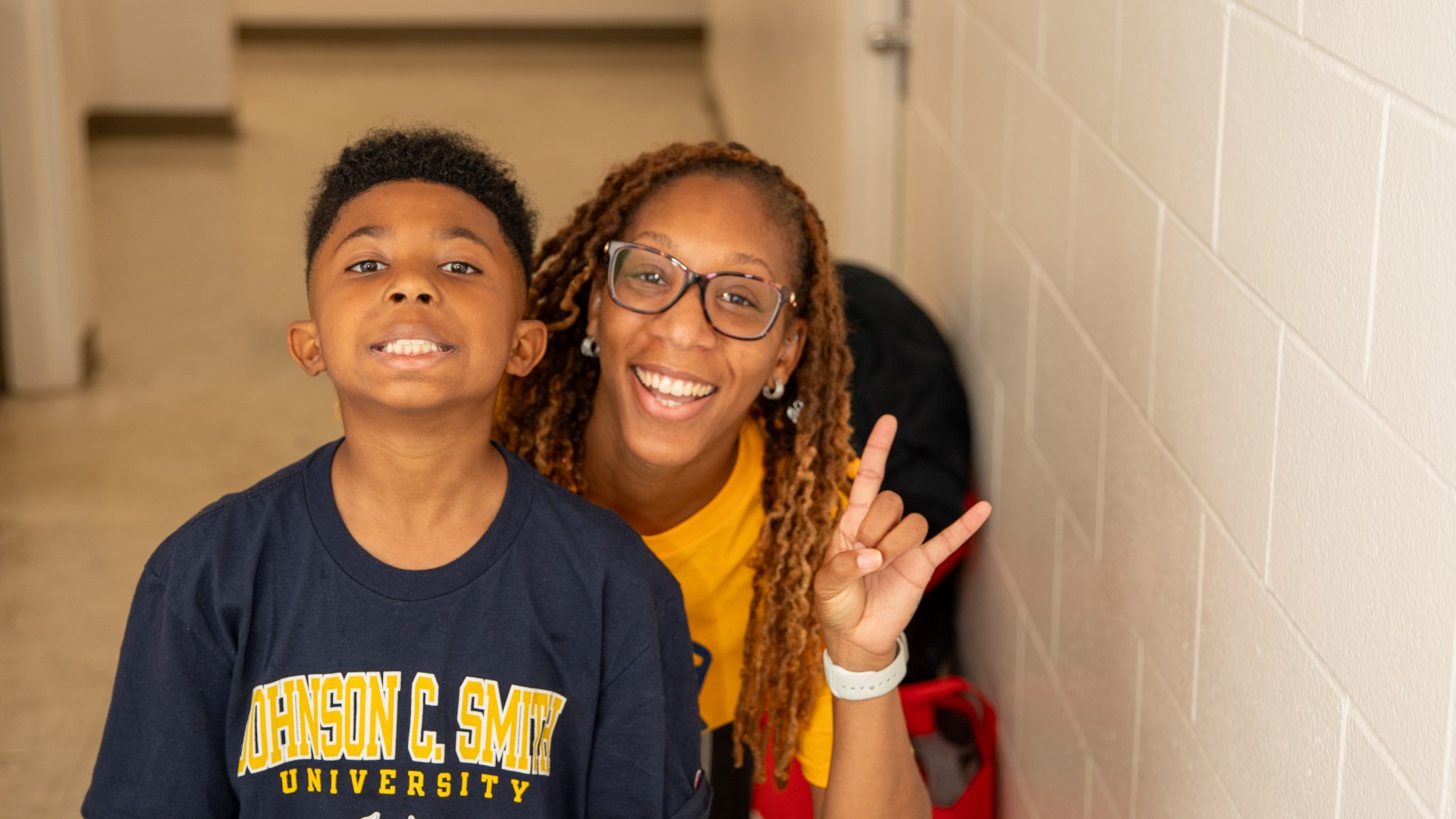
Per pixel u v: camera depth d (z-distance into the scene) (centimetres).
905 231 314
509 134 692
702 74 812
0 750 262
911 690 222
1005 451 224
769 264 147
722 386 146
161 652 118
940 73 267
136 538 339
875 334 246
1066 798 194
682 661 132
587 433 162
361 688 118
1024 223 207
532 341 133
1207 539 138
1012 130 213
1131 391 161
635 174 154
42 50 399
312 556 120
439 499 120
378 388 114
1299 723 118
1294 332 117
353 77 805
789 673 159
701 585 160
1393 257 100
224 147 678
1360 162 105
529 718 120
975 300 242
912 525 138
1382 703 103
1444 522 94
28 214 406
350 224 121
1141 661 161
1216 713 138
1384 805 104
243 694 119
